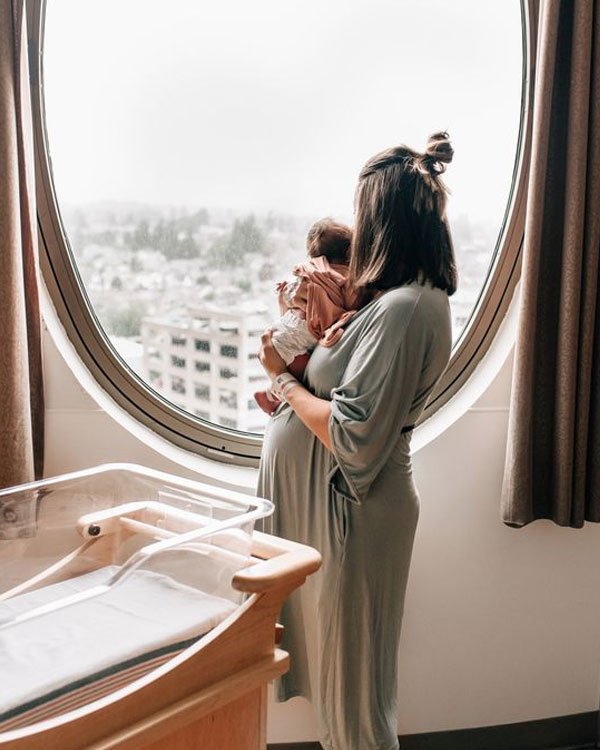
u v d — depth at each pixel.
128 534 1.39
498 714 2.29
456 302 2.29
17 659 0.99
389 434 1.61
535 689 2.31
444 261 1.64
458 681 2.25
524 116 2.17
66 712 0.96
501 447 2.18
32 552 1.33
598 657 2.34
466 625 2.23
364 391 1.58
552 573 2.26
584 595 2.30
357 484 1.63
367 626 1.71
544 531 2.24
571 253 1.96
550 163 2.00
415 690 2.22
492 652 2.26
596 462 2.05
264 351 1.74
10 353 1.71
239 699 1.15
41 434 1.92
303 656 1.88
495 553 2.22
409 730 2.23
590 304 1.99
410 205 1.61
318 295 1.71
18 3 1.70
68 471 2.01
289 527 1.78
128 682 1.02
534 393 2.07
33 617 1.07
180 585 1.16
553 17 1.91
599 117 1.93
